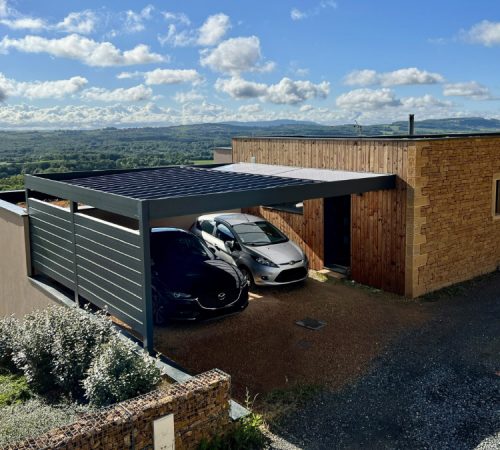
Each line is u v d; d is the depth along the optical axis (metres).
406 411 6.94
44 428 5.71
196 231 14.38
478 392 7.45
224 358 8.59
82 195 9.30
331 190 10.67
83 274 9.61
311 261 14.54
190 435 5.65
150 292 7.66
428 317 10.59
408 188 11.60
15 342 7.68
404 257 11.88
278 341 9.28
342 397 7.32
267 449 6.03
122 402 5.48
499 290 12.55
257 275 12.18
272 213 15.84
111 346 6.51
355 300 11.66
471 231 13.25
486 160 13.34
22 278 12.37
